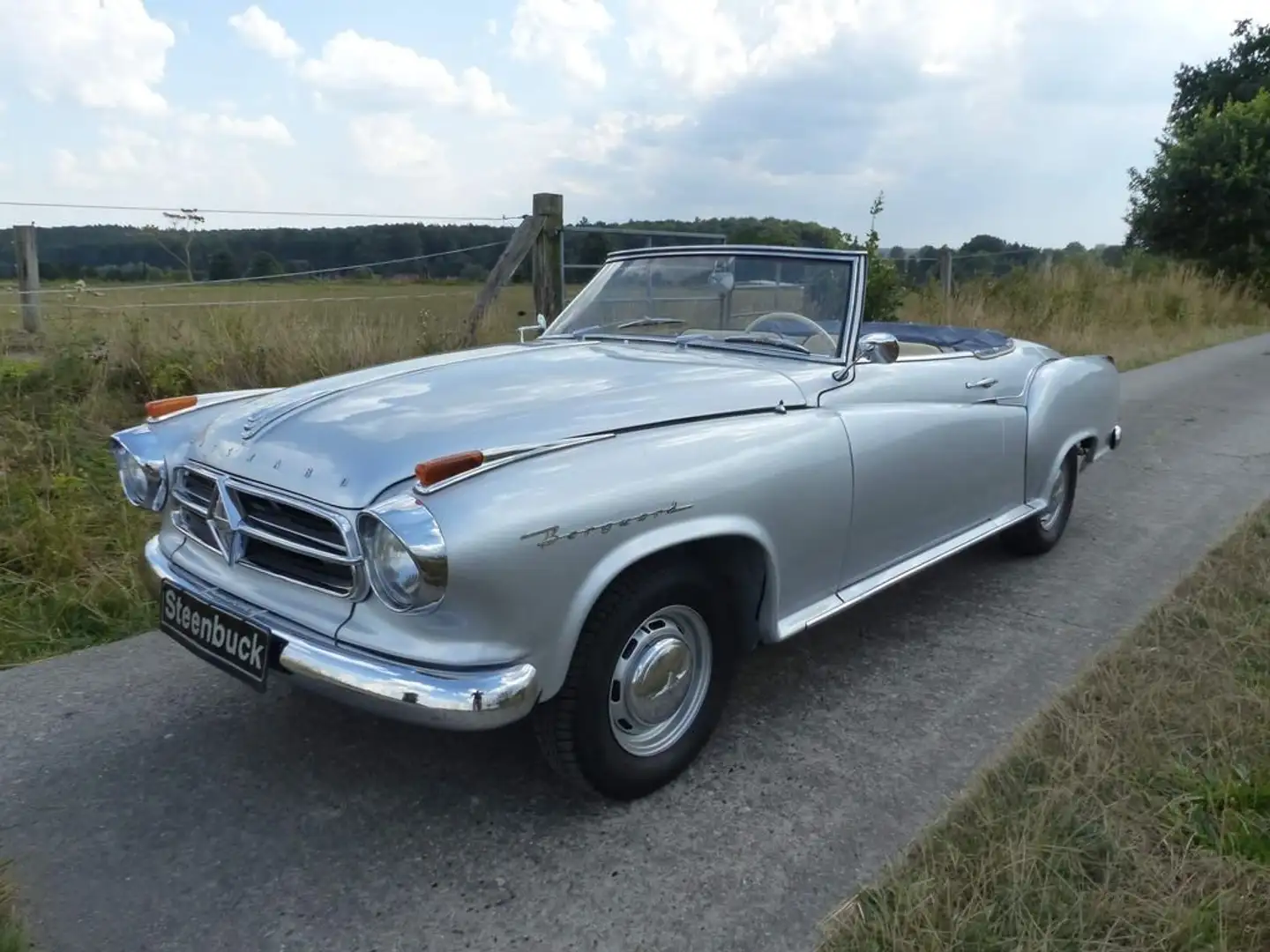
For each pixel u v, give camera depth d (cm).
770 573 307
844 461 329
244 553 277
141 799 291
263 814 284
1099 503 611
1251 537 509
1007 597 453
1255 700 326
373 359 721
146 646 395
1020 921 229
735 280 385
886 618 428
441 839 273
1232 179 2231
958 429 391
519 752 318
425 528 232
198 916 242
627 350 372
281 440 277
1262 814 271
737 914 244
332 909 246
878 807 288
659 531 267
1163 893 241
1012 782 286
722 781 301
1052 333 1404
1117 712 324
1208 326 1789
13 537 453
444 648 241
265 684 259
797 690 360
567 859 265
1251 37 3338
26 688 358
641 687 279
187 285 814
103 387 649
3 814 282
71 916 241
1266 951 225
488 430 266
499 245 880
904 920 232
